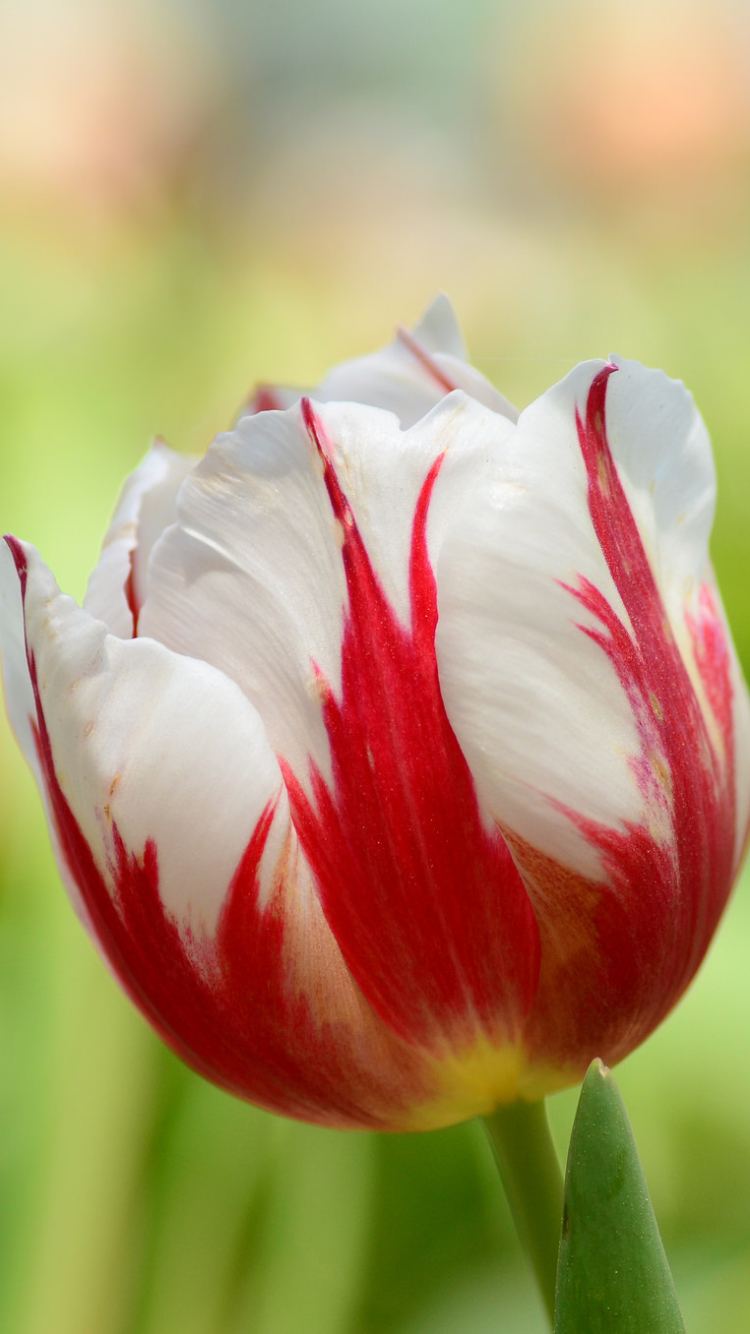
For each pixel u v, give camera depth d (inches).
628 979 16.5
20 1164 24.3
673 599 16.8
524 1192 16.9
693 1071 25.4
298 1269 22.7
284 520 16.3
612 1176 15.7
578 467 16.3
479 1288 23.7
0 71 44.5
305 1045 16.5
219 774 16.2
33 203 43.2
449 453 16.2
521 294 41.6
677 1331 15.7
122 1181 23.4
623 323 41.5
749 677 29.6
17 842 27.7
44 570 16.3
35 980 26.1
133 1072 23.8
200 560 16.4
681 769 16.5
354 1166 23.6
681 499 16.9
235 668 16.4
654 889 16.4
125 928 16.6
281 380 39.6
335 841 16.3
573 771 16.2
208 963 16.4
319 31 87.3
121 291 43.3
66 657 16.2
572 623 16.1
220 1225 23.6
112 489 35.7
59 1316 22.6
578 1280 15.7
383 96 87.0
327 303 41.9
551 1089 16.8
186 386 40.2
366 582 16.2
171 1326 23.1
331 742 16.3
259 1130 23.9
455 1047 16.6
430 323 17.9
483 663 16.1
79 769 16.3
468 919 16.4
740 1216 24.0
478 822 16.3
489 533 16.1
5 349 40.7
